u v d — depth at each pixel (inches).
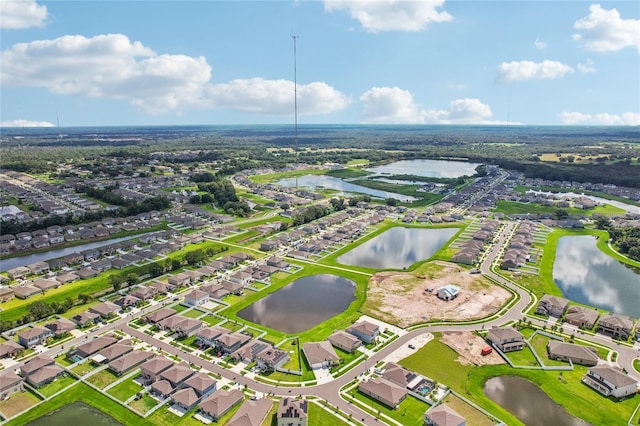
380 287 7687.0
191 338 5866.1
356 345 5639.8
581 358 5344.5
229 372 5108.3
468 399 4653.1
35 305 6343.5
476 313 6663.4
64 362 5305.1
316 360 5231.3
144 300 6993.1
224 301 7037.4
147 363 5054.1
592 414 4448.8
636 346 5713.6
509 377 5088.6
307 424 4222.4
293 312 6722.4
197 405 4530.0
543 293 7450.8
